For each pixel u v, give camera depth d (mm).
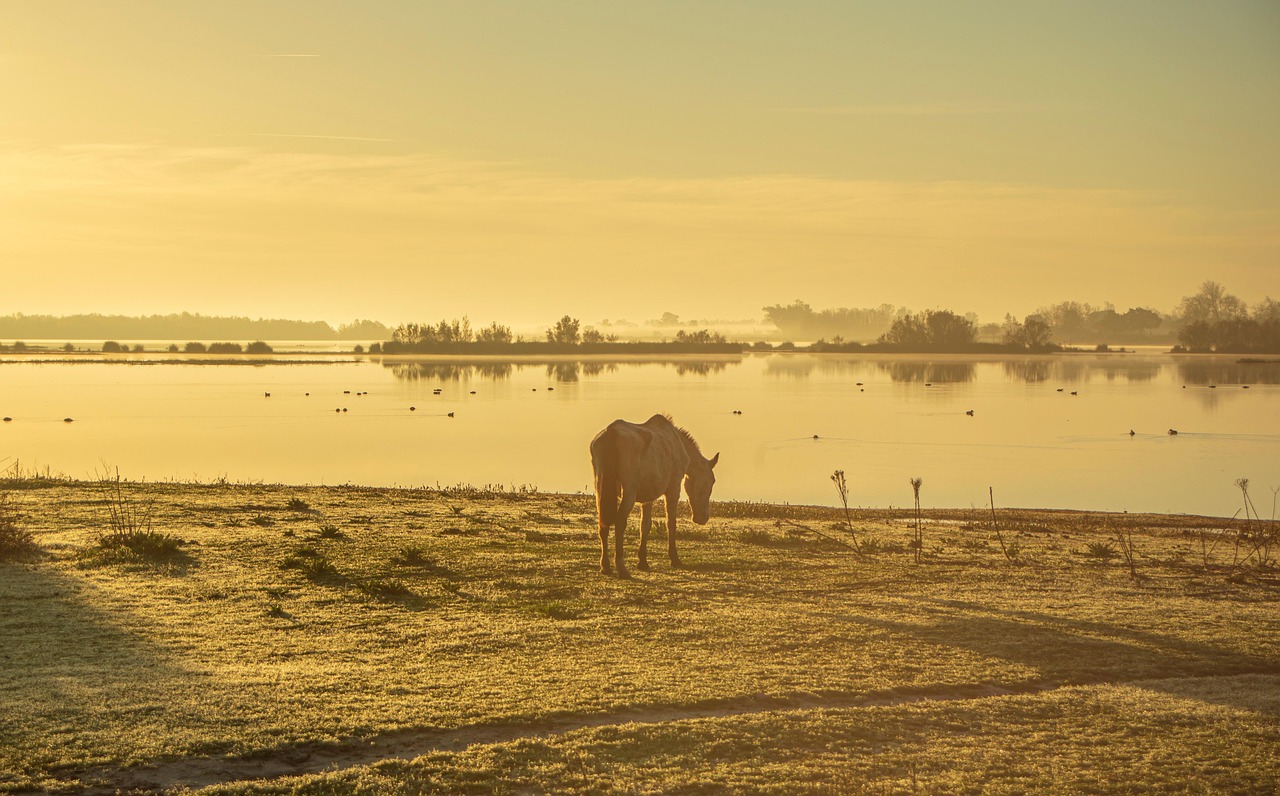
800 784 7781
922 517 30250
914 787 7789
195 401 83812
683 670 10812
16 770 7719
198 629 12086
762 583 16172
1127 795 7723
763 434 63125
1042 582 16828
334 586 14922
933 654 11703
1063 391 103812
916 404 87000
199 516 22312
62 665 10414
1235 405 86125
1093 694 10258
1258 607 14812
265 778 7797
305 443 54719
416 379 118312
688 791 7652
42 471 38812
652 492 17391
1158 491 41094
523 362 168875
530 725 9078
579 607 13844
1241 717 9555
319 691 9773
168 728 8648
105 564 16031
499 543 19734
